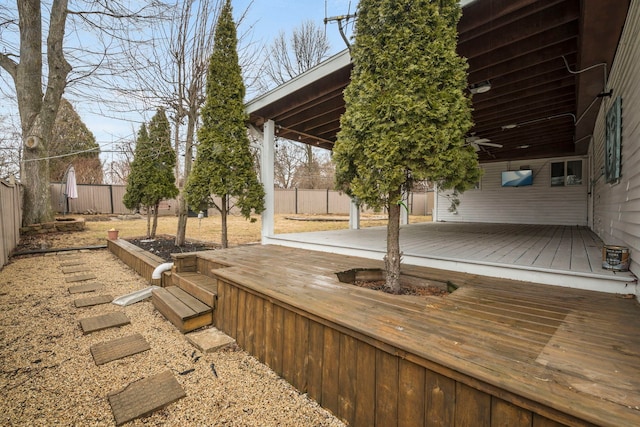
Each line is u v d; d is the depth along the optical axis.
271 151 5.91
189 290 3.51
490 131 6.97
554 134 7.32
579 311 1.88
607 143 3.86
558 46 3.60
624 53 2.92
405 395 1.42
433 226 8.96
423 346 1.37
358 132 2.53
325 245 4.60
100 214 14.46
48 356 2.42
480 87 4.07
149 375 2.18
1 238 5.15
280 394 1.98
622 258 2.50
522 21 3.22
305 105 5.30
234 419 1.75
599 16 2.74
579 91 4.39
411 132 2.24
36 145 8.15
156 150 6.58
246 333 2.53
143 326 3.04
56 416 1.74
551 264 2.90
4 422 1.67
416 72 2.30
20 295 3.92
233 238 7.48
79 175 17.78
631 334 1.52
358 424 1.63
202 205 5.28
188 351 2.53
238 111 5.30
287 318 2.11
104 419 1.72
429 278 2.89
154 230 7.20
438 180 2.46
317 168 22.38
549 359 1.26
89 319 3.13
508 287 2.49
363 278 3.17
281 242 5.49
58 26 7.50
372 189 2.49
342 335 1.72
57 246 7.11
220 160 5.18
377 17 2.44
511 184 9.87
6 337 2.75
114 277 4.86
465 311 1.86
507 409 1.12
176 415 1.78
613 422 0.89
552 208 9.45
